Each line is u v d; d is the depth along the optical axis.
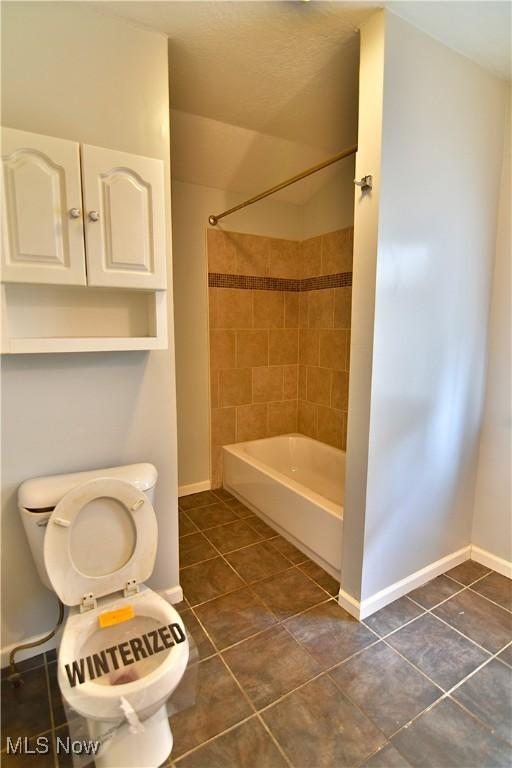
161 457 1.71
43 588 1.52
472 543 2.24
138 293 1.56
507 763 1.19
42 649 1.55
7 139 1.19
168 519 1.77
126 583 1.38
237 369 3.13
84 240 1.32
